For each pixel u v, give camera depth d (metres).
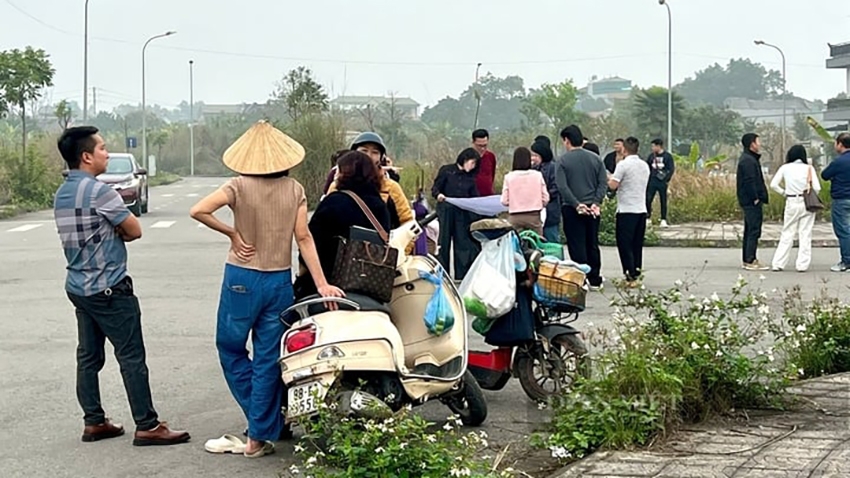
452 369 7.39
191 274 16.59
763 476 6.00
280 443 7.37
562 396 7.43
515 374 8.31
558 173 13.79
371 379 6.74
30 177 36.72
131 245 21.31
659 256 19.44
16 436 7.57
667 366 7.25
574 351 8.12
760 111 106.19
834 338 8.94
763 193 17.11
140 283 15.53
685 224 26.50
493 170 14.87
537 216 13.22
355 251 6.91
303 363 6.52
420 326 7.35
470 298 8.02
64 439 7.49
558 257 8.52
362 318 6.70
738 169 17.23
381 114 53.53
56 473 6.72
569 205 13.77
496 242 8.17
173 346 10.76
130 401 7.30
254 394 6.95
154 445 7.32
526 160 13.29
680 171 29.94
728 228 24.69
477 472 5.90
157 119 111.69
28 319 12.48
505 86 97.56
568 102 55.31
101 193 7.15
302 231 6.97
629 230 14.42
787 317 9.16
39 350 10.60
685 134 62.00
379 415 6.26
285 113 41.75
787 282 15.33
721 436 6.85
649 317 8.66
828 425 7.09
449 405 7.77
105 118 109.75
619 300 10.79
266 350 6.95
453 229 14.60
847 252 16.70
